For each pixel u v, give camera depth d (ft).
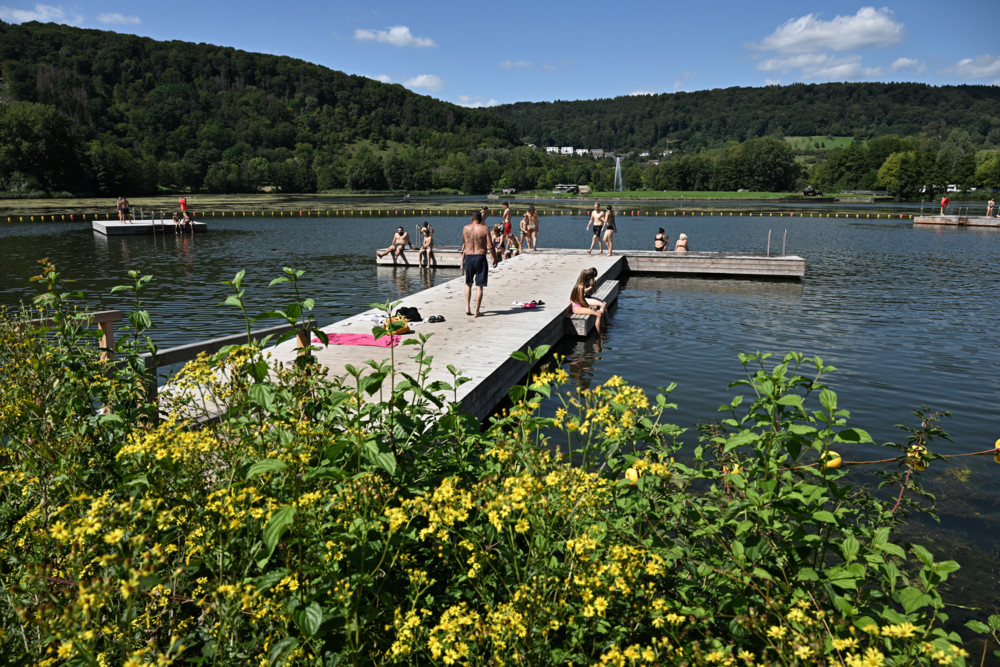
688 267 77.00
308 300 12.05
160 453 7.97
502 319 39.22
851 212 232.12
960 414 27.99
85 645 6.57
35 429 10.18
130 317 14.19
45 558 8.35
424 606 8.61
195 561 7.49
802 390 30.91
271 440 9.30
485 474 10.27
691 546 9.78
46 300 12.92
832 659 6.63
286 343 31.81
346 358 28.89
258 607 7.18
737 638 8.00
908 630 6.61
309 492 8.61
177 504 8.43
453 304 44.80
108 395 12.16
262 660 6.83
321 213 209.15
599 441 10.57
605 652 7.74
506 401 29.48
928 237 126.11
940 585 15.14
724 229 155.33
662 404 11.61
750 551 8.43
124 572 6.41
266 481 8.76
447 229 148.66
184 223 131.03
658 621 7.34
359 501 8.10
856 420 27.14
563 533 8.50
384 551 7.72
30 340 11.35
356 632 7.11
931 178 382.83
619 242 120.16
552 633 8.20
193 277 69.36
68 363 12.02
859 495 12.77
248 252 95.61
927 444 24.56
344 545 7.56
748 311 52.60
